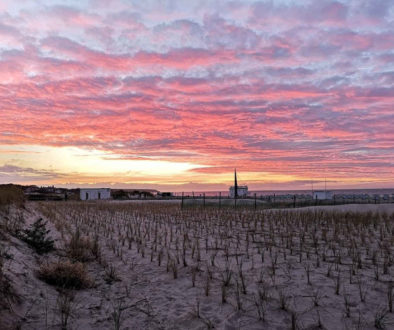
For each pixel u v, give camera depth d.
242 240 13.07
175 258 9.86
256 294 6.63
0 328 4.43
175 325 5.36
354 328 5.11
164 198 67.44
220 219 20.00
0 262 5.86
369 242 12.41
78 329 5.01
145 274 8.34
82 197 65.00
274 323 5.35
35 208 24.36
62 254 9.95
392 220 19.58
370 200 43.75
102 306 6.13
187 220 20.39
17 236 9.68
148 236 13.59
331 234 14.52
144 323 5.44
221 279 7.71
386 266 8.20
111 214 23.67
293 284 7.23
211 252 10.73
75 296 6.46
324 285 7.14
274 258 9.75
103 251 11.04
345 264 8.99
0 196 15.97
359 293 6.60
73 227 16.84
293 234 14.58
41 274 6.98
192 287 7.23
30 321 4.92
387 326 5.14
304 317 5.53
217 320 5.48
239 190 54.38
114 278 7.93
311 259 9.64
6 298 5.09
